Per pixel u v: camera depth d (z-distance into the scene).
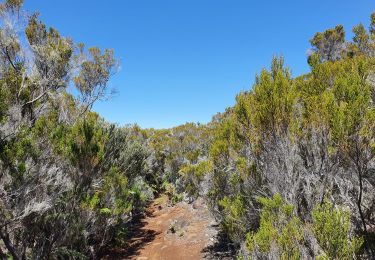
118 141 12.30
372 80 5.32
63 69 10.80
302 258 3.31
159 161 21.81
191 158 17.97
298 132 4.95
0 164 4.79
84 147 6.39
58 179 5.66
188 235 9.93
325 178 4.46
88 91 13.90
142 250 9.48
